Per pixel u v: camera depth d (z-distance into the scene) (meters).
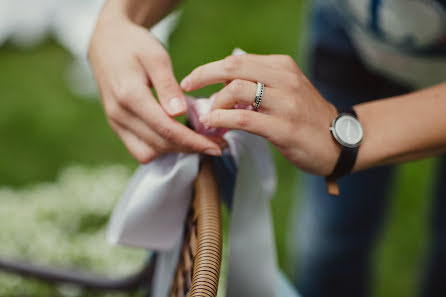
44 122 1.91
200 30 2.17
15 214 1.24
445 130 0.65
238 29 2.19
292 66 0.63
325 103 0.65
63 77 2.10
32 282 0.96
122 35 0.69
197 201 0.61
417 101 0.66
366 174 1.01
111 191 1.37
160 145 0.64
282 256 1.46
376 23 0.84
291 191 1.64
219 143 0.64
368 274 1.14
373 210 1.06
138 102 0.64
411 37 0.83
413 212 1.63
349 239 1.08
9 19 2.19
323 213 1.07
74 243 1.16
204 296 0.55
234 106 0.63
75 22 2.21
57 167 1.75
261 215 0.63
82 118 1.93
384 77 0.95
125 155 1.80
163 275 0.69
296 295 0.77
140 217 0.65
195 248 0.59
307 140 0.63
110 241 0.67
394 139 0.65
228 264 0.63
